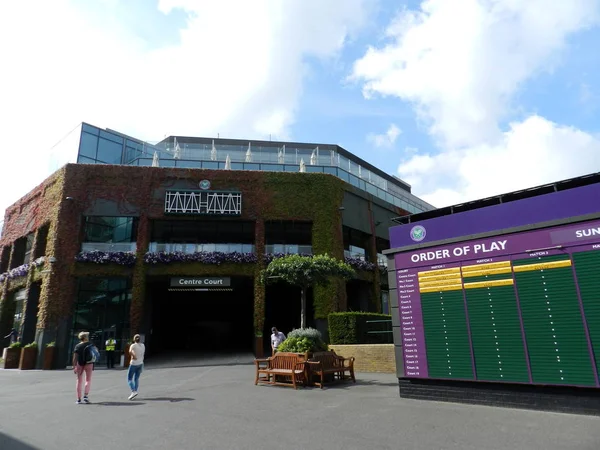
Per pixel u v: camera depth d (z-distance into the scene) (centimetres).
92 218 2506
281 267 1299
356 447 509
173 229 2731
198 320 3378
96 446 535
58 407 838
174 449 514
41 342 2128
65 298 2219
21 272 2598
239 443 535
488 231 787
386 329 1658
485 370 746
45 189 2591
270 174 2589
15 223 2919
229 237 2781
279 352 1148
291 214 2536
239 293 3038
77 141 2855
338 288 2422
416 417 663
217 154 3359
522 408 696
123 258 2295
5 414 774
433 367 809
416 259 877
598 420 602
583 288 669
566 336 671
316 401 835
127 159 3048
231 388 1064
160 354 2622
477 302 778
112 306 2439
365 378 1229
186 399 896
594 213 672
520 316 724
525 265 734
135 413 747
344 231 2891
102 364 2262
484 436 543
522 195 807
